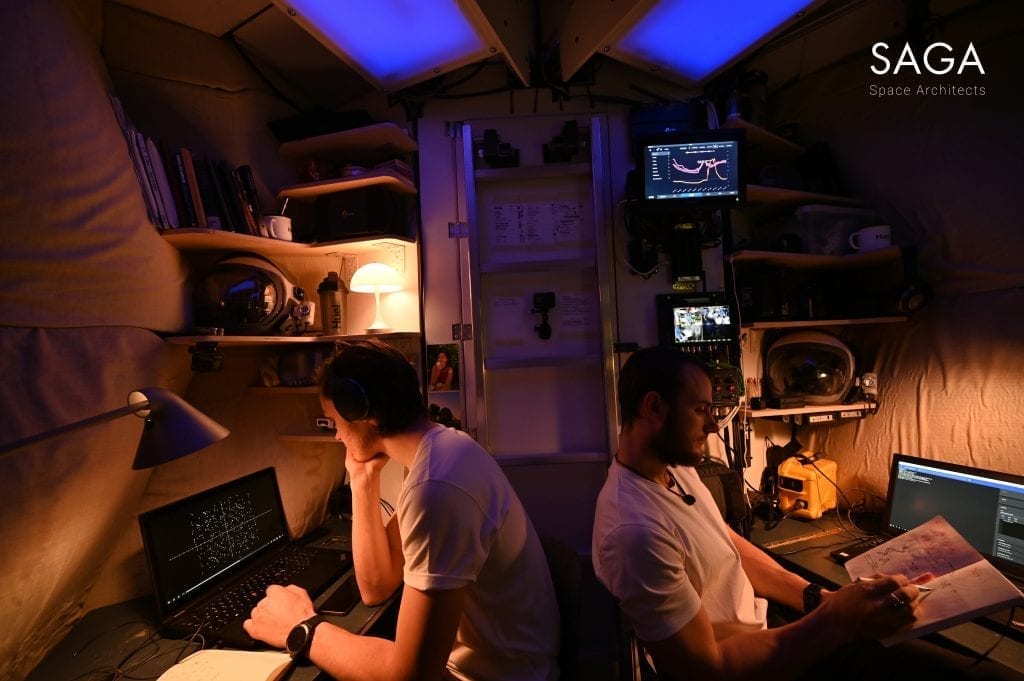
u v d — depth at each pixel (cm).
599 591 202
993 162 173
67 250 107
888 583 96
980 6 177
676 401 110
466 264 211
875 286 210
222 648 111
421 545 89
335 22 159
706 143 181
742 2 159
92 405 112
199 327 150
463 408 207
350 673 92
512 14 185
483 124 214
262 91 200
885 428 204
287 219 177
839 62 217
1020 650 116
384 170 188
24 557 98
